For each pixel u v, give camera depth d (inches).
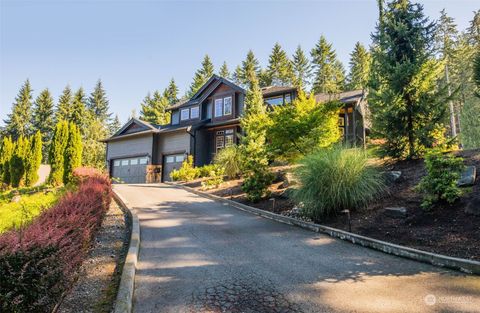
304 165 326.6
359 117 892.6
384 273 177.6
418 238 221.5
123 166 1102.4
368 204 296.2
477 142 692.7
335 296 148.3
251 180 425.7
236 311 134.5
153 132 1016.9
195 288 160.1
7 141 1042.7
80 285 158.4
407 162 366.0
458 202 245.9
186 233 282.7
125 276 167.2
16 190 699.4
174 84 2466.8
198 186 633.6
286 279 171.8
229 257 213.9
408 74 362.9
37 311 101.0
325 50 1995.6
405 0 395.5
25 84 2201.0
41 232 117.9
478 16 1499.8
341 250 226.4
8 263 93.4
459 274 171.0
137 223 307.1
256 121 580.7
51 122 2089.1
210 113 1035.9
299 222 307.3
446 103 358.9
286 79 2052.2
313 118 447.8
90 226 201.8
